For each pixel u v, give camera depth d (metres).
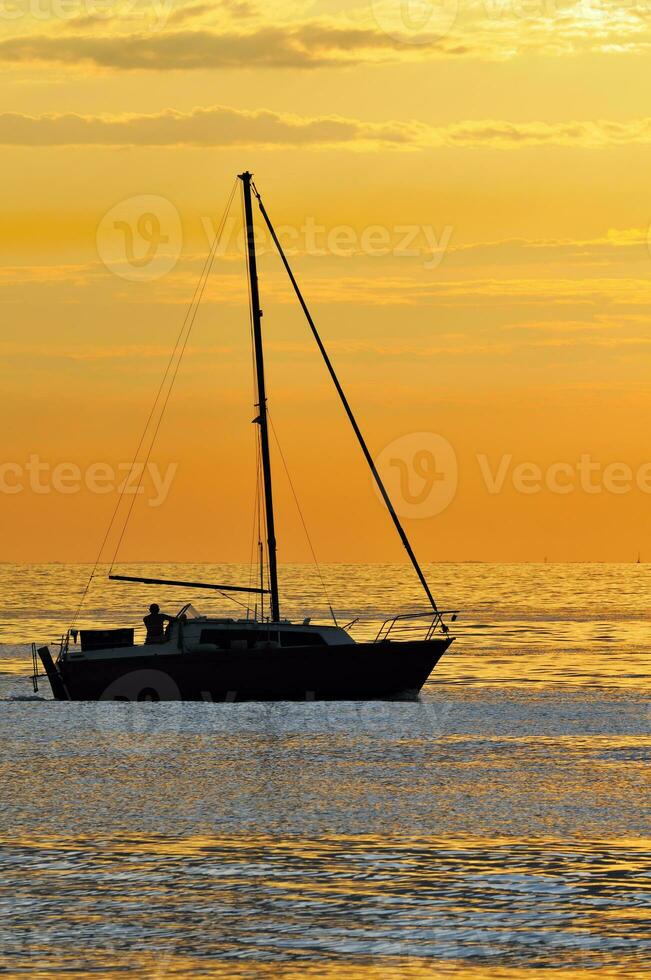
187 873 58.44
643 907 53.78
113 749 94.12
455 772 84.94
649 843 64.50
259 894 55.31
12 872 58.44
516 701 129.00
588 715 117.31
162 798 75.50
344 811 72.00
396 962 47.78
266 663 124.38
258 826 68.00
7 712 115.31
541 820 69.81
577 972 46.91
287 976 46.56
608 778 82.75
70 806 73.06
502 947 49.34
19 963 47.59
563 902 54.41
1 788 78.50
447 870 59.16
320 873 58.66
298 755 91.81
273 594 140.50
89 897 54.88
